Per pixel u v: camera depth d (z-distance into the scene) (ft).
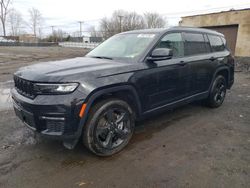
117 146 10.07
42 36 253.85
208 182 8.11
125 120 10.28
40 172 8.67
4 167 8.94
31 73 9.10
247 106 17.28
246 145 10.93
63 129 8.50
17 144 10.81
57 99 8.27
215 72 15.56
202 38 14.90
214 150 10.42
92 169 8.89
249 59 48.37
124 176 8.46
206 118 14.55
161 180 8.22
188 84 13.37
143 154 10.03
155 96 11.43
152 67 10.95
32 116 8.59
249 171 8.77
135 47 11.71
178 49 12.85
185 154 10.05
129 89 10.03
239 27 54.19
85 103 8.55
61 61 11.27
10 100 18.62
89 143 9.22
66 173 8.63
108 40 14.34
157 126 13.15
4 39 182.39
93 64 10.11
